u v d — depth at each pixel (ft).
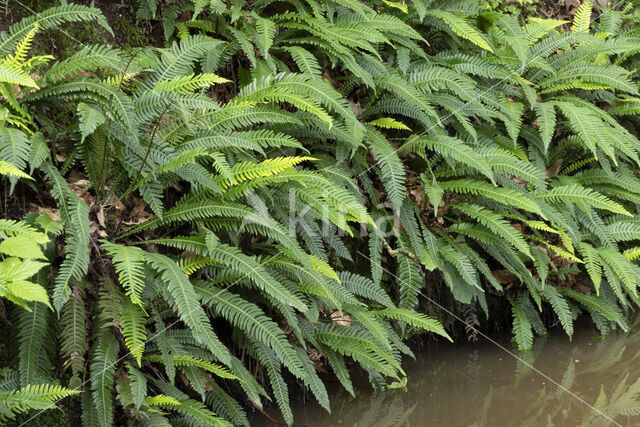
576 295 15.79
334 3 13.35
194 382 9.61
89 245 9.66
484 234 13.70
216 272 10.53
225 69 12.84
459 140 12.84
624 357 14.20
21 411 8.38
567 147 15.76
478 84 14.65
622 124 17.42
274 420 11.34
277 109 11.02
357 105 13.55
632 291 14.56
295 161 9.73
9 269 7.33
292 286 10.82
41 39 10.88
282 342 9.87
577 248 15.61
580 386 12.60
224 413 10.44
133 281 8.57
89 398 9.10
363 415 11.53
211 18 12.35
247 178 10.26
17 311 8.95
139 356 8.65
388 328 12.64
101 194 10.14
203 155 10.06
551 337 15.66
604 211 16.40
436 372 13.43
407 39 13.80
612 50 14.87
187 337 9.97
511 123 13.71
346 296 11.40
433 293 14.79
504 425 10.98
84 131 8.35
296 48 12.14
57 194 8.80
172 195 11.57
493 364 13.84
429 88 13.23
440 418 11.32
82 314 9.12
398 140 14.35
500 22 14.65
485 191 13.10
